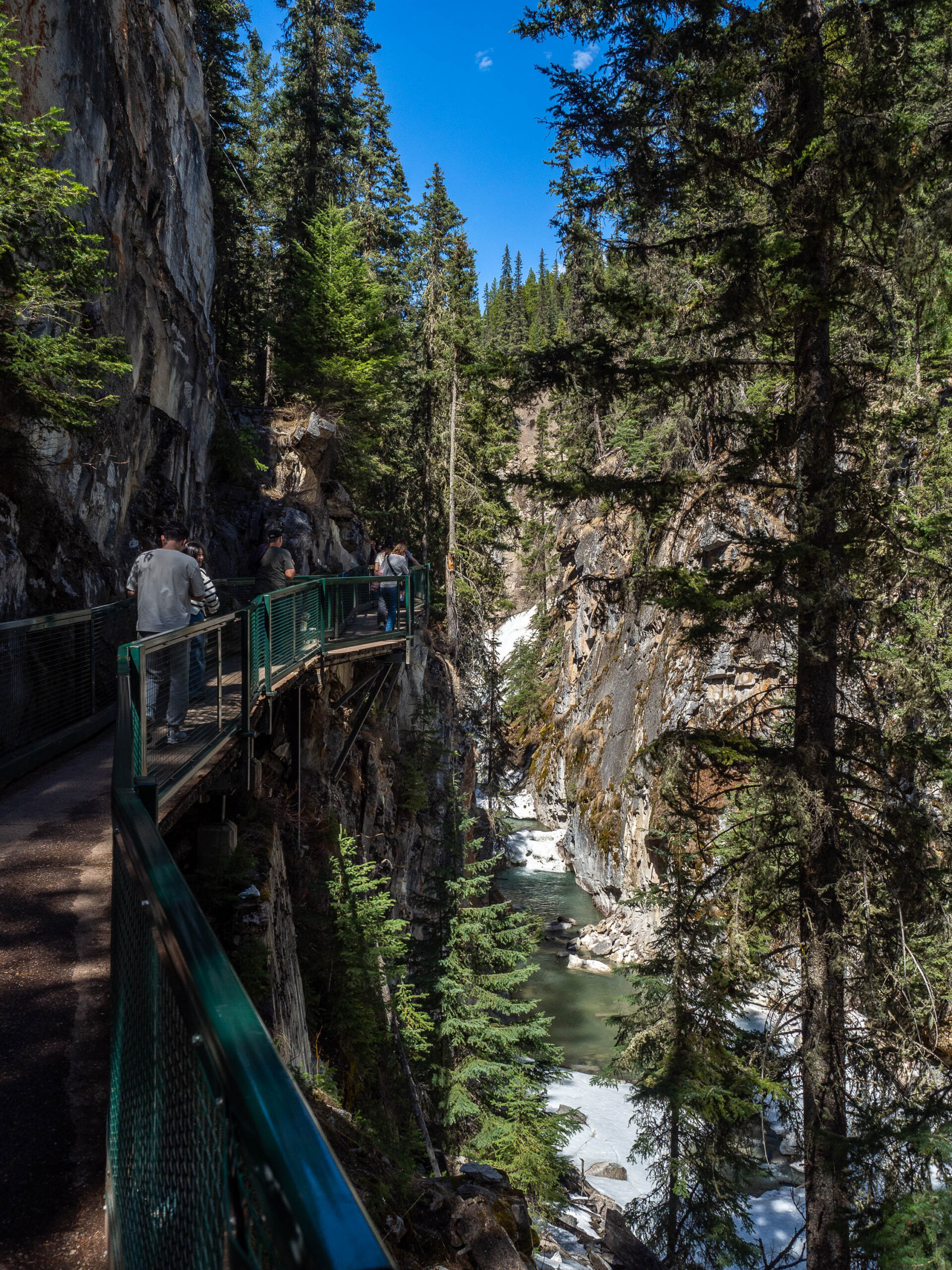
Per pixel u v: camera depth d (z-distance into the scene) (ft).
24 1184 9.77
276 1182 2.87
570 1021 89.15
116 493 50.01
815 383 32.14
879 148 27.45
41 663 31.14
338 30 112.88
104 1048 12.65
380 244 133.28
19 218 28.43
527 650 192.03
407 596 58.08
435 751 81.00
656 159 31.73
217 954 5.05
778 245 28.71
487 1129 51.65
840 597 29.14
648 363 32.45
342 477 110.42
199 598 26.13
